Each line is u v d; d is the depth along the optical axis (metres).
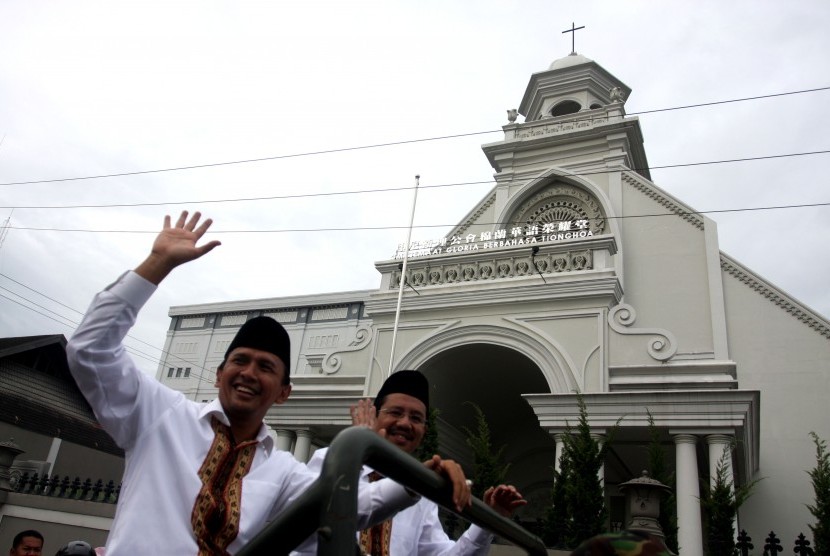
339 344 50.84
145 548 2.58
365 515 2.78
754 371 20.14
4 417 22.91
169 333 57.31
